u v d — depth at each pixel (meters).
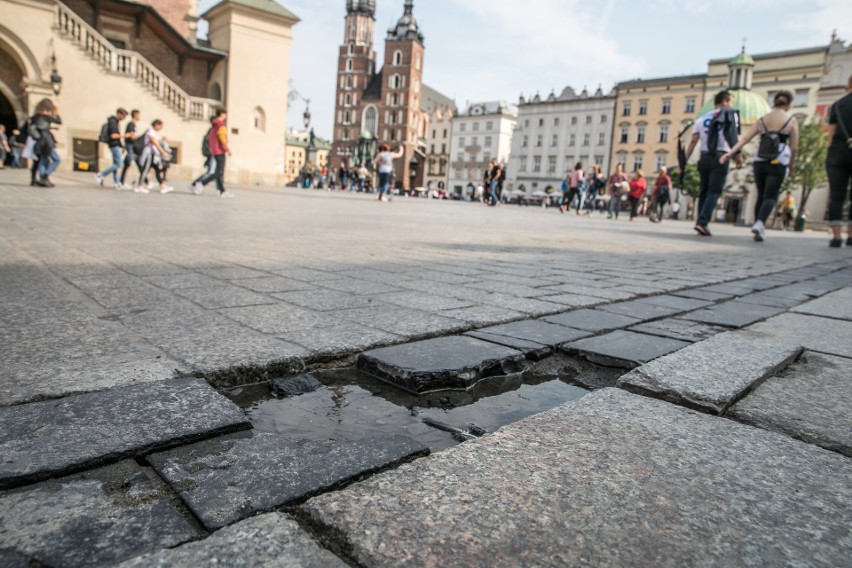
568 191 25.20
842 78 57.94
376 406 1.41
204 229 5.55
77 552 0.74
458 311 2.40
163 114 25.16
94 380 1.33
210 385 1.36
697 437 1.16
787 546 0.79
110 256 3.46
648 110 71.25
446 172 104.31
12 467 0.92
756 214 9.39
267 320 2.06
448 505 0.86
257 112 30.50
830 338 2.19
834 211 9.02
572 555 0.75
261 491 0.90
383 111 104.69
